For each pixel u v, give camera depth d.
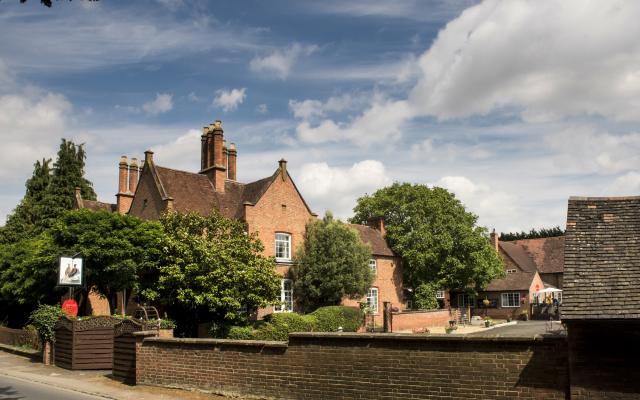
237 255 22.67
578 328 8.61
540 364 8.91
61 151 48.56
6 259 28.72
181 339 13.75
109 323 18.06
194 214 23.78
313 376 11.38
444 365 9.77
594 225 10.48
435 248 40.44
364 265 31.05
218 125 32.38
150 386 14.28
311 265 30.05
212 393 12.97
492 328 36.03
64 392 13.90
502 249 61.81
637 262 9.29
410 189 45.09
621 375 8.23
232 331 20.86
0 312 31.50
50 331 19.33
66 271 20.55
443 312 37.22
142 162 30.59
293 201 31.91
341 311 28.06
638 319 8.04
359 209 51.28
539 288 50.97
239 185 33.59
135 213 30.45
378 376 10.50
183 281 20.88
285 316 23.84
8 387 14.70
